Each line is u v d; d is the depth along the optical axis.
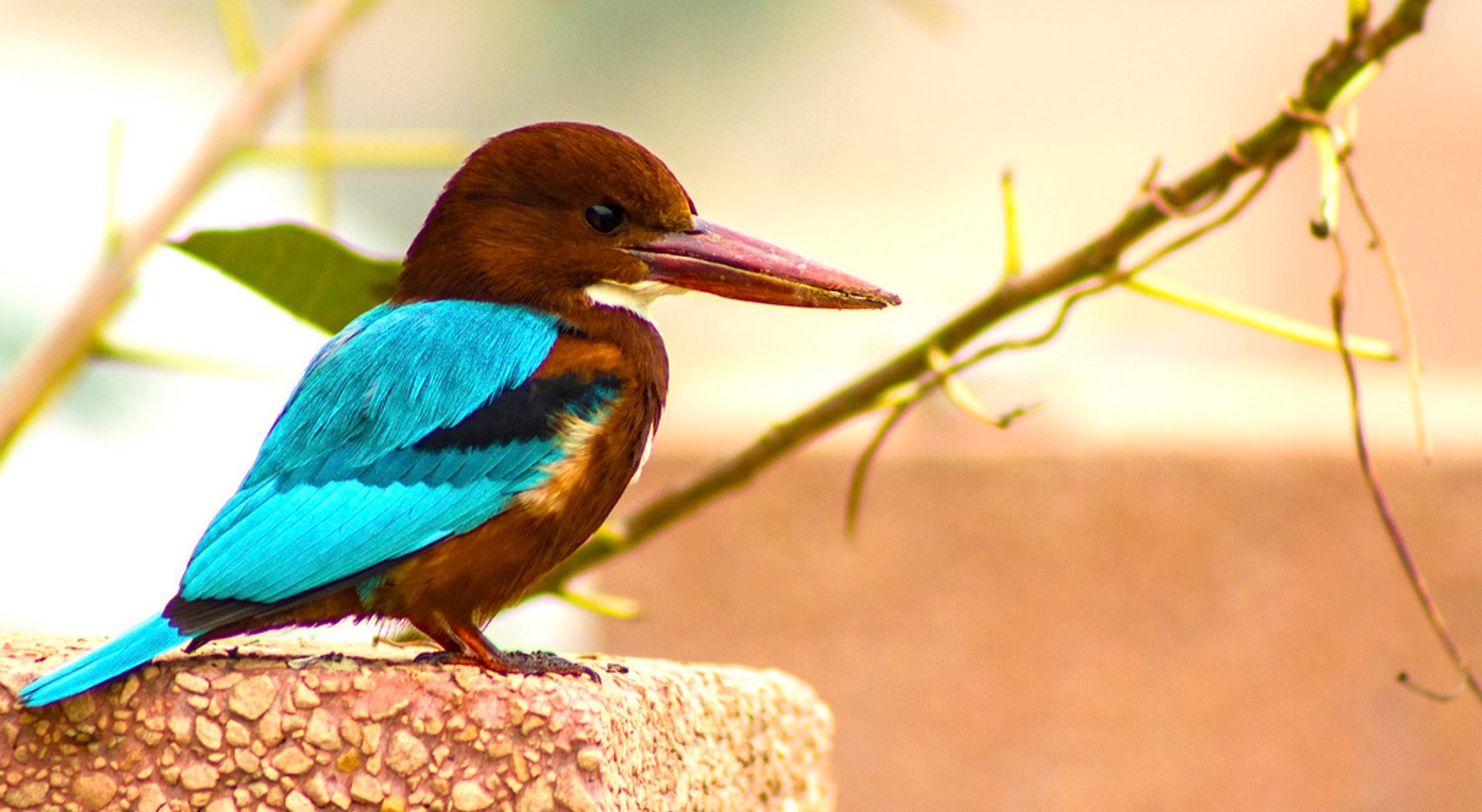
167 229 4.73
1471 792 4.86
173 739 4.56
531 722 4.56
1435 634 4.86
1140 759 4.88
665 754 4.60
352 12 4.76
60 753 4.56
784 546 4.90
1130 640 4.88
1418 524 4.87
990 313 4.70
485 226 4.69
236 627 4.61
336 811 4.56
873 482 4.89
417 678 4.57
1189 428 4.89
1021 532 4.89
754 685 4.65
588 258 4.69
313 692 4.56
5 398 4.71
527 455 4.64
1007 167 4.70
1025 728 4.88
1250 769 4.87
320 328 4.70
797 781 4.66
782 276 4.70
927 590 4.89
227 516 4.61
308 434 4.63
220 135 4.74
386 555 4.62
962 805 4.88
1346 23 4.66
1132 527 4.88
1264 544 4.88
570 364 4.66
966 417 4.89
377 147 4.75
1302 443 4.88
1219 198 4.68
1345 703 4.87
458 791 4.56
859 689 4.89
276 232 4.66
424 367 4.64
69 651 4.60
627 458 4.66
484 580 4.63
